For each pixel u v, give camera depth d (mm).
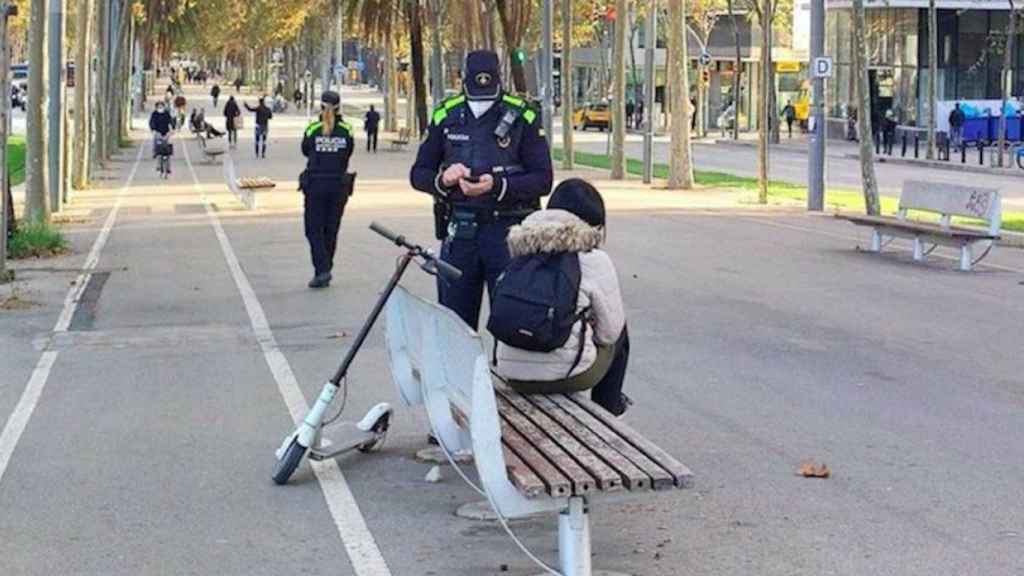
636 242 20875
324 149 15625
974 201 18062
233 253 19562
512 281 6762
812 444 8562
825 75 26906
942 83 62969
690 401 9805
